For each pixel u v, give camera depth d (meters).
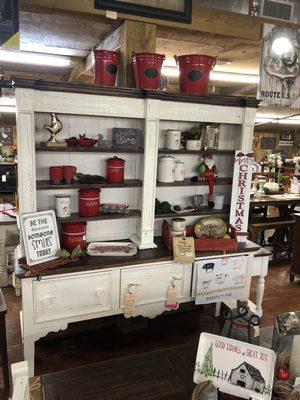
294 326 1.33
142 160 2.52
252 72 4.12
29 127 2.07
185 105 2.45
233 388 1.22
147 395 1.31
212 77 4.37
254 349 1.21
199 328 2.92
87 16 2.29
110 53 2.22
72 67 4.00
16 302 3.13
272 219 4.55
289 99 2.94
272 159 7.64
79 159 2.50
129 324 2.83
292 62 2.89
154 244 2.58
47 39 2.85
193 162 2.86
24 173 2.12
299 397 1.18
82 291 2.23
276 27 2.78
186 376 1.42
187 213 2.68
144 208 2.48
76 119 2.44
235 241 2.61
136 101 2.31
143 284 2.40
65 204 2.34
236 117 2.63
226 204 2.99
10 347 2.51
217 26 2.58
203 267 2.54
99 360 2.47
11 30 2.07
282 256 4.62
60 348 2.60
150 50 2.42
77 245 2.36
